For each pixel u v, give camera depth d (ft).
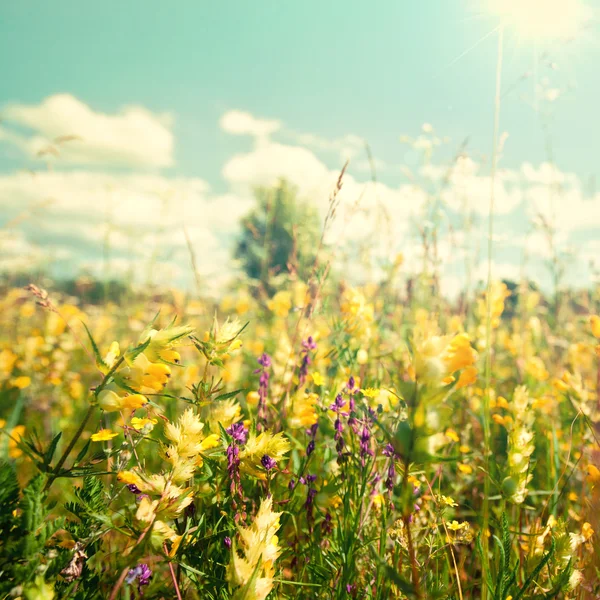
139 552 1.17
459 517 2.10
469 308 3.54
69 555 1.13
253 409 2.11
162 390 1.21
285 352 2.14
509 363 4.27
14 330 5.13
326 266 2.12
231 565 1.13
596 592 1.30
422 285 3.57
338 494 1.62
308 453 1.67
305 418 1.81
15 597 1.04
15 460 2.18
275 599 1.32
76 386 3.94
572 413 2.52
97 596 1.21
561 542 1.40
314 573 1.48
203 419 1.52
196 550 1.40
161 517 1.20
